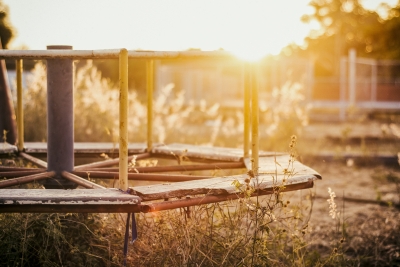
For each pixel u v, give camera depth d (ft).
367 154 26.50
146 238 9.34
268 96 74.13
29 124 19.75
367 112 67.56
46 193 7.56
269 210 8.90
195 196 8.65
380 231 13.64
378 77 110.83
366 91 74.28
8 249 8.89
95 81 22.34
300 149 27.40
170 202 7.64
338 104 68.28
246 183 7.94
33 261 9.36
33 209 7.31
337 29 159.22
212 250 9.00
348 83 73.67
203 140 29.30
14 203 7.16
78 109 21.61
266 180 8.60
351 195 18.43
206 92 91.61
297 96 32.45
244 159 11.03
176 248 8.82
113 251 9.36
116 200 7.27
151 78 12.39
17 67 11.55
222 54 9.19
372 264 11.60
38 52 8.15
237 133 33.19
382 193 18.94
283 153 12.13
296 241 10.19
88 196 7.32
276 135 31.12
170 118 25.02
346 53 169.89
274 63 67.26
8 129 13.42
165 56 9.21
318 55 161.58
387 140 34.91
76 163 17.16
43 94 20.79
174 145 13.46
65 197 7.23
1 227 9.16
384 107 68.23
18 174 9.85
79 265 8.93
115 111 22.50
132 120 23.08
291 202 15.98
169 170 10.71
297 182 8.73
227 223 9.25
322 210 15.99
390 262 11.67
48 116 9.87
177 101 25.53
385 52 155.63
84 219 9.94
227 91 91.71
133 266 9.03
